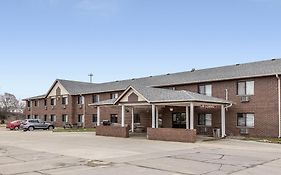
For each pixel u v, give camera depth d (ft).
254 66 100.07
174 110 107.65
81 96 160.45
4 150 61.72
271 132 88.33
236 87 96.53
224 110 93.50
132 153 56.95
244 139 85.30
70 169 41.11
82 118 159.53
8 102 314.35
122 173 38.40
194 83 106.22
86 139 87.66
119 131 96.22
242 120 94.89
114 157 51.88
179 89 110.73
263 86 90.84
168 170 40.27
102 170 40.37
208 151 59.82
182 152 58.34
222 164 44.75
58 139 87.76
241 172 39.01
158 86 115.24
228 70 105.40
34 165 44.19
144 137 94.43
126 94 95.30
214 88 101.71
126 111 124.47
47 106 181.47
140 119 122.62
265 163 45.70
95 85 165.89
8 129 153.79
